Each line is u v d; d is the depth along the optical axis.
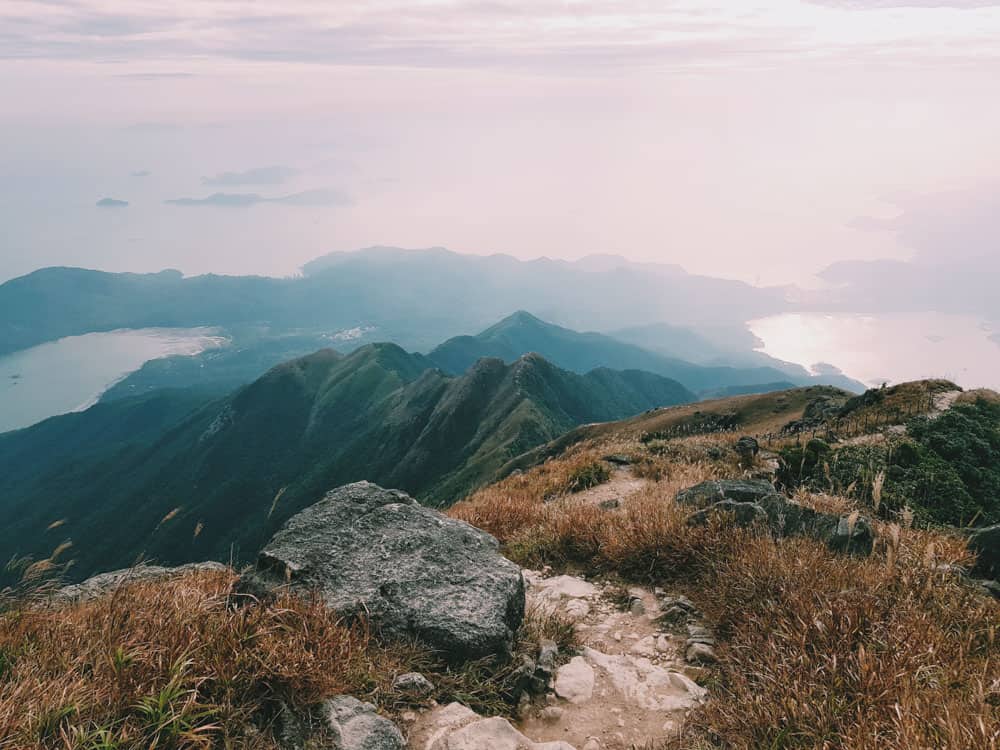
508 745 4.29
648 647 6.18
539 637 6.12
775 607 5.64
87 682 3.95
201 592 6.02
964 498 13.73
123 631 4.60
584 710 5.02
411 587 5.86
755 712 4.33
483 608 5.72
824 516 7.91
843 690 4.36
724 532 7.73
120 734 3.45
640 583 7.79
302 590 5.73
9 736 3.37
